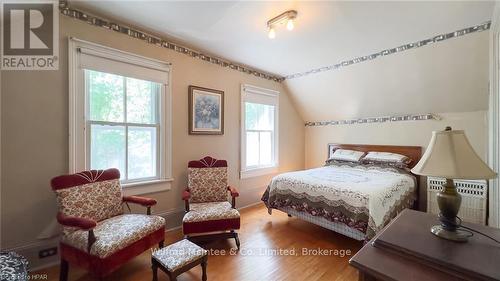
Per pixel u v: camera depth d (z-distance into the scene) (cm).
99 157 238
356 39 272
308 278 194
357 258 97
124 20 236
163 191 282
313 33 258
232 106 357
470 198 283
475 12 215
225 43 288
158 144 280
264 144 423
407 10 213
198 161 295
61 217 175
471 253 94
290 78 425
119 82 251
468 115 316
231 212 244
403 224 124
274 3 204
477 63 267
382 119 394
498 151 221
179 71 293
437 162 112
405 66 306
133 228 189
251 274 199
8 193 190
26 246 198
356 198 230
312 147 489
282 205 297
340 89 390
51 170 208
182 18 230
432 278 83
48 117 206
